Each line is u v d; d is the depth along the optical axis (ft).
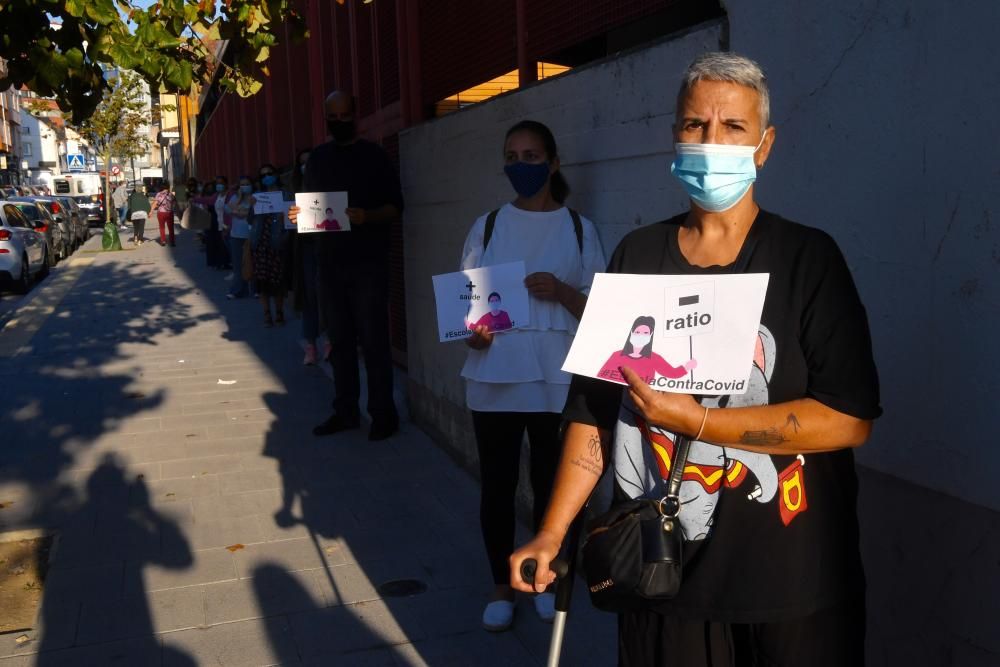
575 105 13.96
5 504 18.08
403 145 23.45
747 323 6.12
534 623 13.00
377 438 21.94
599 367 6.45
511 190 16.65
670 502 6.53
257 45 14.55
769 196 9.87
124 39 13.58
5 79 14.19
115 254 80.28
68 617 13.35
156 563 15.23
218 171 101.35
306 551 15.64
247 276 40.09
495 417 12.56
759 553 6.34
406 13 23.54
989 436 7.42
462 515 17.17
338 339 22.26
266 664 12.02
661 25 13.16
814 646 6.39
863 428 6.09
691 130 6.52
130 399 26.68
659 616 6.77
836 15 8.79
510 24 17.28
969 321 7.56
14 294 56.08
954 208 7.64
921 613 8.16
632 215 12.55
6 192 117.70
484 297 12.41
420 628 12.92
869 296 8.57
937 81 7.74
